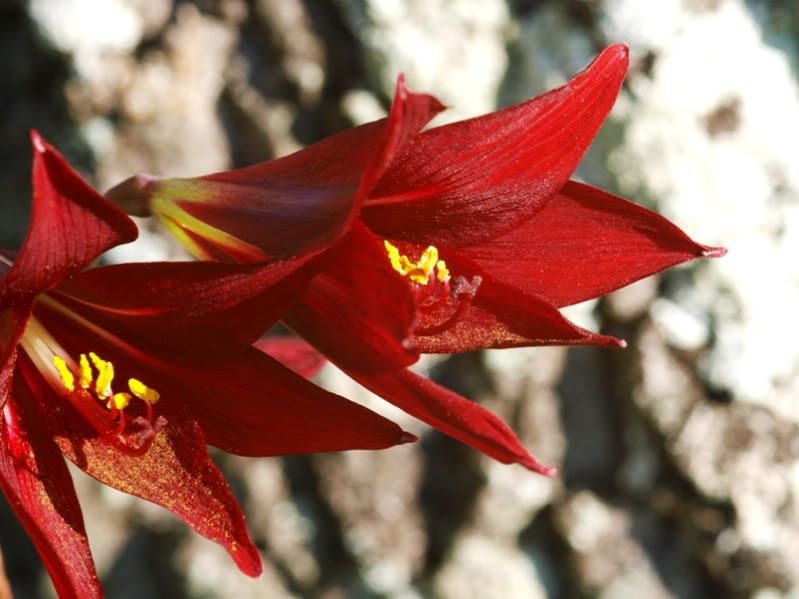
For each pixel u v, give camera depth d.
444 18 0.48
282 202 0.30
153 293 0.29
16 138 0.48
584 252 0.31
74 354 0.30
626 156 0.49
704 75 0.49
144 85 0.47
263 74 0.48
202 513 0.30
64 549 0.29
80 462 0.30
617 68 0.30
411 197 0.30
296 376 0.30
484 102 0.49
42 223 0.28
